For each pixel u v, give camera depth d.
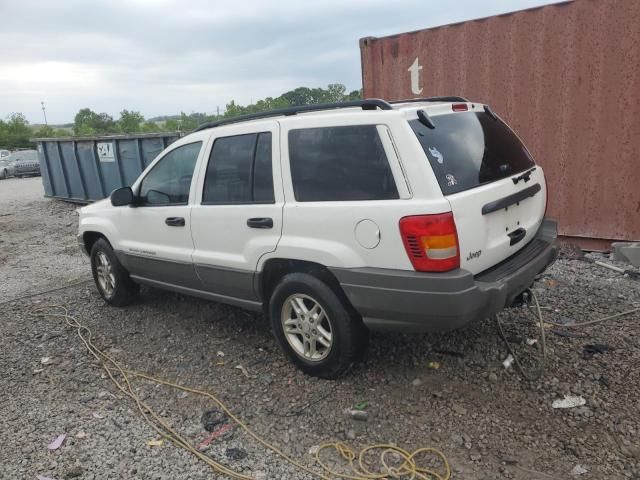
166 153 4.86
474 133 3.79
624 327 4.49
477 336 4.43
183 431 3.47
